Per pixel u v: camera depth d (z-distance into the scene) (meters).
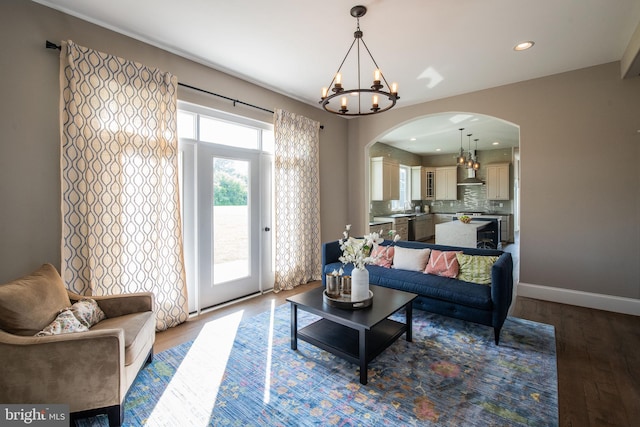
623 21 2.49
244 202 3.80
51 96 2.30
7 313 1.55
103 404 1.58
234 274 3.70
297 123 4.32
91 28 2.48
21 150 2.18
